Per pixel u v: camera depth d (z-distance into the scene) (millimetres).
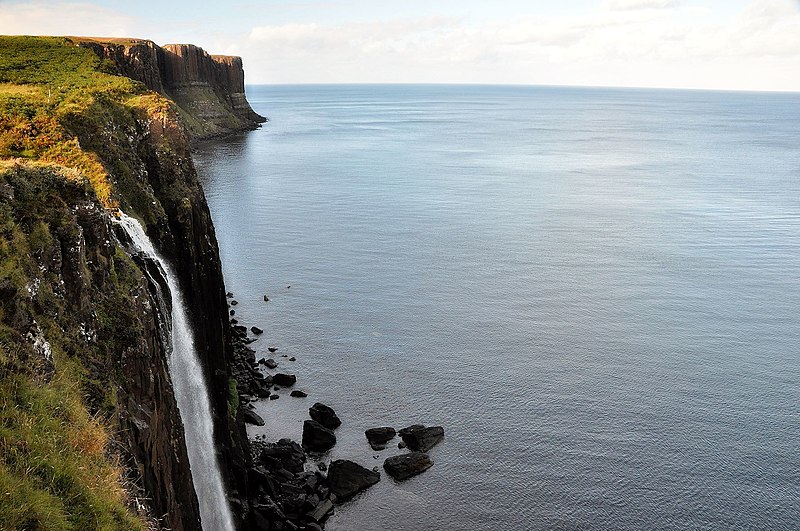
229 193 153000
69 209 27812
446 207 142625
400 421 58500
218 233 117188
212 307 51156
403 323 78750
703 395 63562
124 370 27453
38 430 20609
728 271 99938
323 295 87562
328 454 53594
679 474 52312
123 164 44375
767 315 83000
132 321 28703
